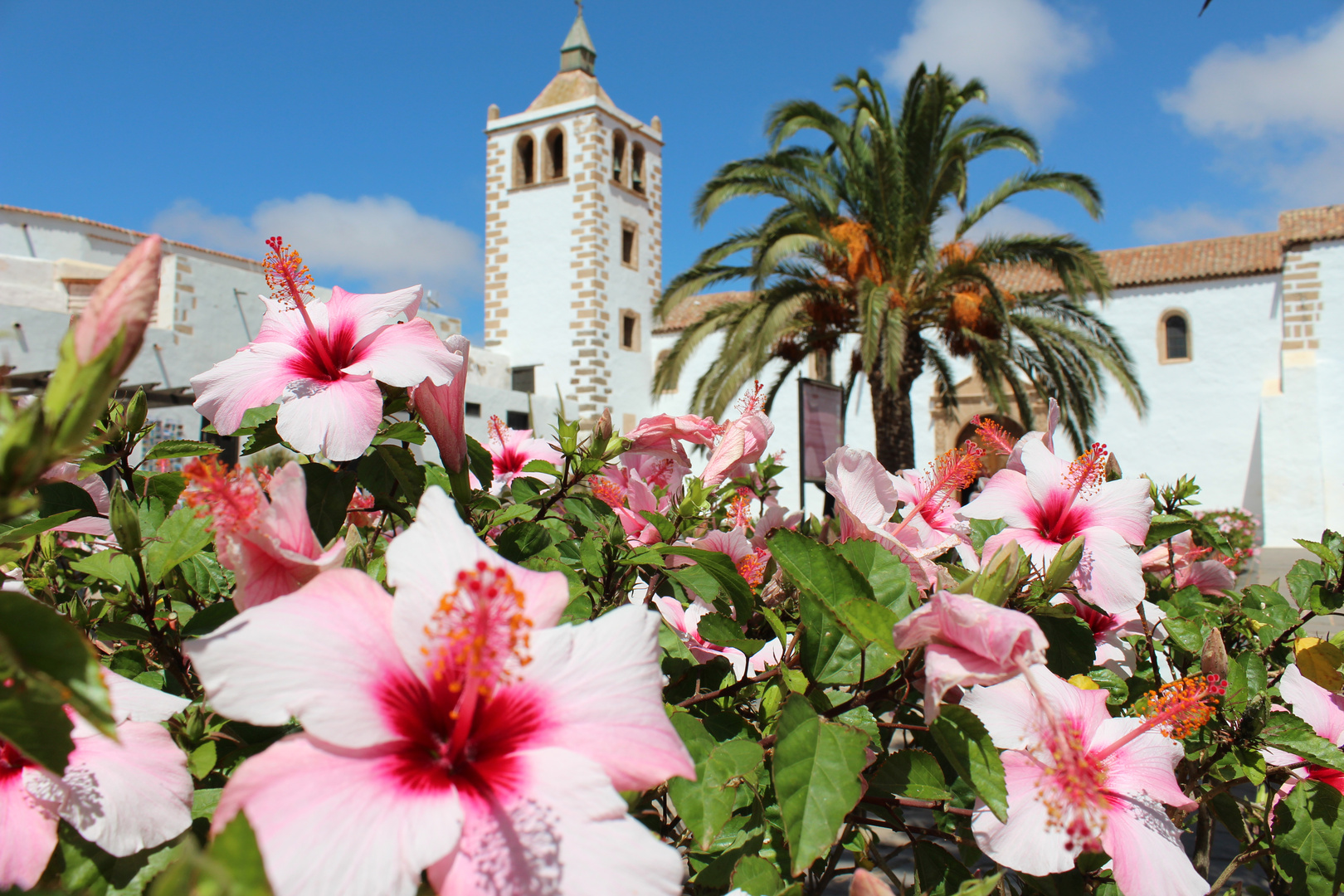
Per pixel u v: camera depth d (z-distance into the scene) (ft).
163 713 3.36
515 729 3.14
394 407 5.23
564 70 102.42
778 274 50.70
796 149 51.26
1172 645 8.29
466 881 2.65
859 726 4.31
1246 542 35.29
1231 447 84.28
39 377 26.94
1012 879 5.55
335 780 2.72
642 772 3.06
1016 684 4.49
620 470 7.92
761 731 4.97
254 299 64.69
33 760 2.43
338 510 4.82
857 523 5.74
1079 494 6.18
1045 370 52.54
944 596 3.56
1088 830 3.79
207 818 3.36
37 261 60.44
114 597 4.44
